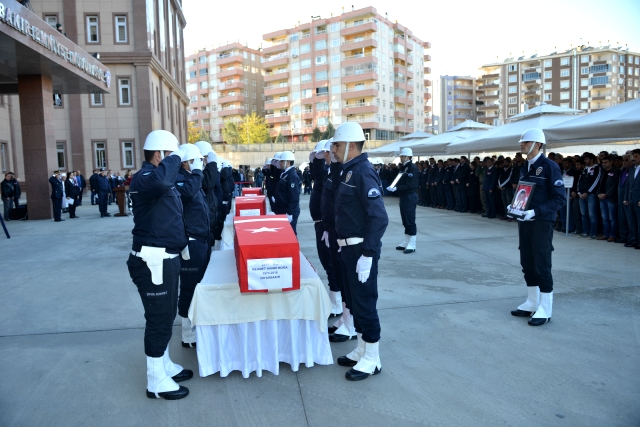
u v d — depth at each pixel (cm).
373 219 338
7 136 2378
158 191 312
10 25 1105
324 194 435
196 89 9531
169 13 3597
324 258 506
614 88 9388
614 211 887
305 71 7625
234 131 7712
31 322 500
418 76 8400
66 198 1502
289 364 387
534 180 464
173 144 340
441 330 454
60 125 2733
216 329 365
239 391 344
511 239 976
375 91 7044
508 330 451
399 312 510
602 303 523
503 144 1226
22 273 734
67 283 666
